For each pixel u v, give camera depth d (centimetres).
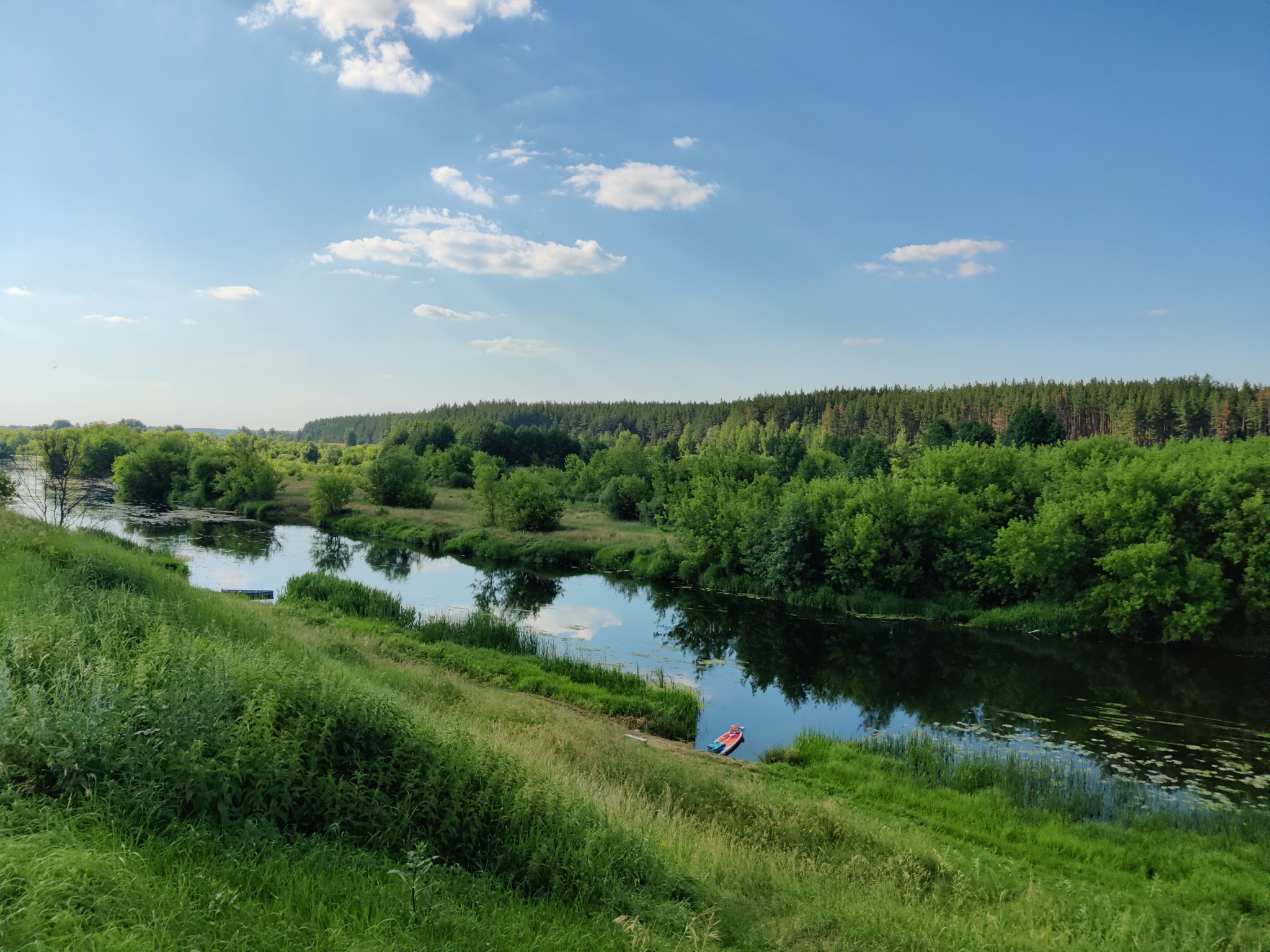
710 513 4809
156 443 8300
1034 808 1588
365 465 9062
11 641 789
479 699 1788
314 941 451
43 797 522
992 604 3991
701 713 2361
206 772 589
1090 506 3678
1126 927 905
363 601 3041
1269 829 1509
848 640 3425
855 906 825
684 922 671
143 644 895
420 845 578
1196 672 2981
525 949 523
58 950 365
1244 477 3428
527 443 12725
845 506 4256
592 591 4409
